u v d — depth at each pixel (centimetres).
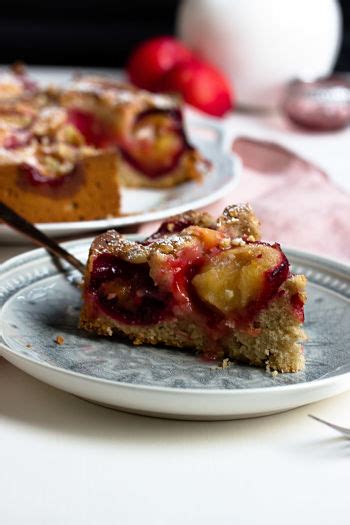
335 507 49
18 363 54
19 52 147
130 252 60
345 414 56
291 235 77
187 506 49
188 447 52
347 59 149
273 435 54
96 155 79
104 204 81
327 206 82
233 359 59
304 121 111
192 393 51
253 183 89
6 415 54
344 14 147
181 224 64
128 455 52
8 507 48
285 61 117
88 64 150
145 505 49
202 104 113
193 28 118
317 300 64
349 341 61
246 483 50
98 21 148
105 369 57
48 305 63
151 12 148
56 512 48
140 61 117
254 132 111
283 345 58
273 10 115
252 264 59
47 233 73
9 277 64
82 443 52
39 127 85
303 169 92
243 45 116
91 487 49
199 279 59
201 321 60
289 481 50
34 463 51
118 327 61
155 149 92
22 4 145
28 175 79
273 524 48
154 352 60
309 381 57
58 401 56
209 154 92
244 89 119
